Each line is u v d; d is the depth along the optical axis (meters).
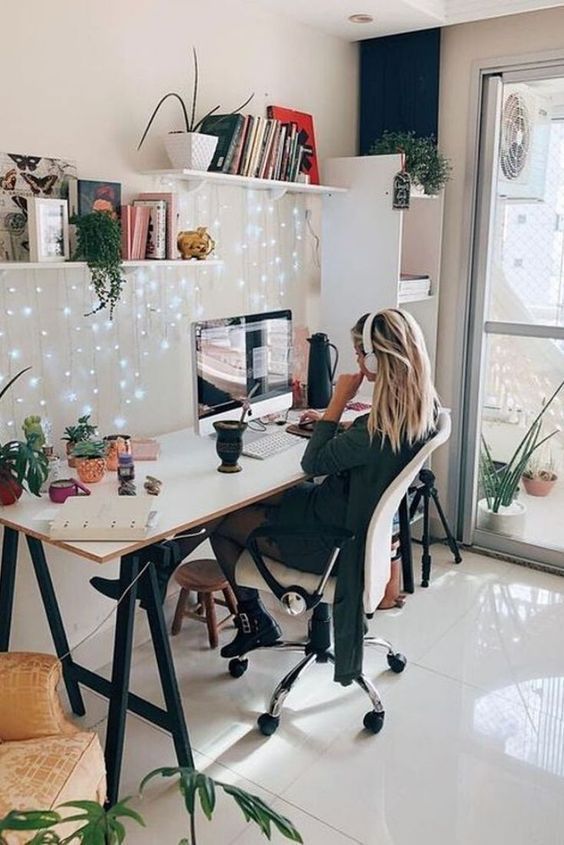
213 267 2.99
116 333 2.64
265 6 2.98
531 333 3.43
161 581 2.06
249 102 2.99
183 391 2.93
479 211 3.44
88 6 2.35
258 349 2.73
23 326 2.33
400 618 3.03
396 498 2.16
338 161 3.36
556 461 3.52
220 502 2.10
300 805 2.02
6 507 2.08
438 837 1.91
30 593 2.47
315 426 2.37
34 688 1.70
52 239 2.18
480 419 3.66
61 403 2.49
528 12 3.12
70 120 2.35
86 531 1.86
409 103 3.49
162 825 1.95
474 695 2.52
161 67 2.62
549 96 3.19
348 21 3.18
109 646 2.74
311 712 2.43
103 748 2.21
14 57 2.18
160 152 2.66
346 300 3.46
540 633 2.92
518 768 2.17
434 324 3.58
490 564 3.56
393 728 2.34
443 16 3.18
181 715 2.04
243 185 3.02
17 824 1.11
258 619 2.60
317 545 2.25
